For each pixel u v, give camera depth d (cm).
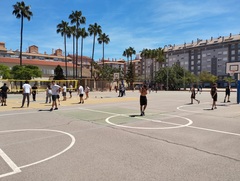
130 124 905
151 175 411
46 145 605
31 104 1773
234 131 776
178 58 11431
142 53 7944
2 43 8050
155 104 1734
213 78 8606
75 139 669
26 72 3994
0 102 1875
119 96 2950
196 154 530
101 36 6600
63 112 1280
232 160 489
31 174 419
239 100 1867
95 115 1158
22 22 4231
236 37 9444
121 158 502
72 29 5678
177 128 825
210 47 10069
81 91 1858
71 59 9844
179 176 407
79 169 440
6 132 767
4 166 459
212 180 392
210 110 1355
